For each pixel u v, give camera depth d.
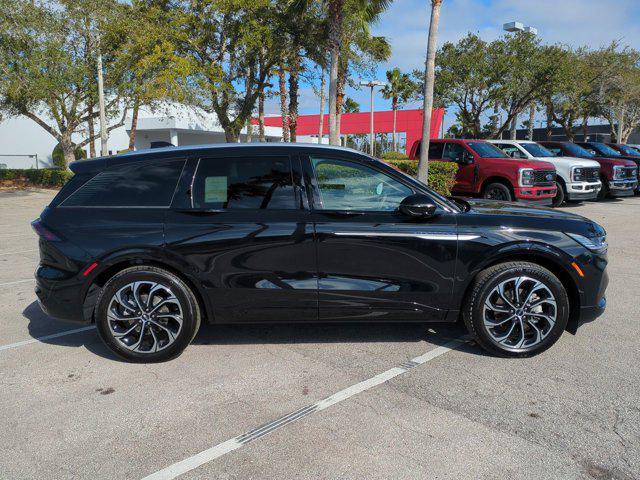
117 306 3.84
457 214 3.86
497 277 3.74
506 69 23.95
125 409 3.21
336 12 16.44
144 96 19.44
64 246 3.81
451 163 12.77
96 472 2.59
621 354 3.93
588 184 13.55
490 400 3.23
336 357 3.95
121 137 37.59
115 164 4.00
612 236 9.23
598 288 3.83
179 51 19.48
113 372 3.76
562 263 3.75
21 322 4.95
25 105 20.42
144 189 3.92
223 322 3.92
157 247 3.75
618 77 28.53
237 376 3.65
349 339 4.33
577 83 26.89
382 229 3.75
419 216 3.75
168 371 3.75
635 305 5.18
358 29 20.25
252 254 3.77
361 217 3.78
